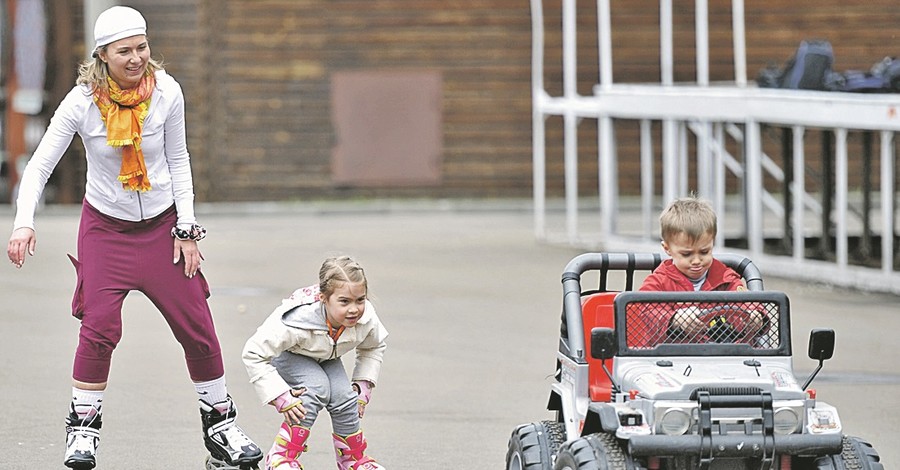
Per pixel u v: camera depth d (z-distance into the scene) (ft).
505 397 58.44
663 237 39.06
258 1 157.69
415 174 160.45
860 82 95.55
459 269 102.12
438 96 159.53
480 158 160.76
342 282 39.37
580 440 34.63
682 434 33.76
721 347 36.27
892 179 89.81
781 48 159.43
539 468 37.29
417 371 64.03
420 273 99.66
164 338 71.67
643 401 34.27
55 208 150.30
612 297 39.45
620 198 161.48
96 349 42.55
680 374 34.86
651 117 107.76
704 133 106.63
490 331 75.41
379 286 92.58
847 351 70.08
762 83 105.29
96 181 42.24
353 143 159.43
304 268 101.09
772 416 33.99
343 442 41.88
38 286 90.38
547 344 71.51
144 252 42.50
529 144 160.76
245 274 97.25
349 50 158.81
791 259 97.55
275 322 40.32
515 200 160.97
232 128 158.71
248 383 60.44
